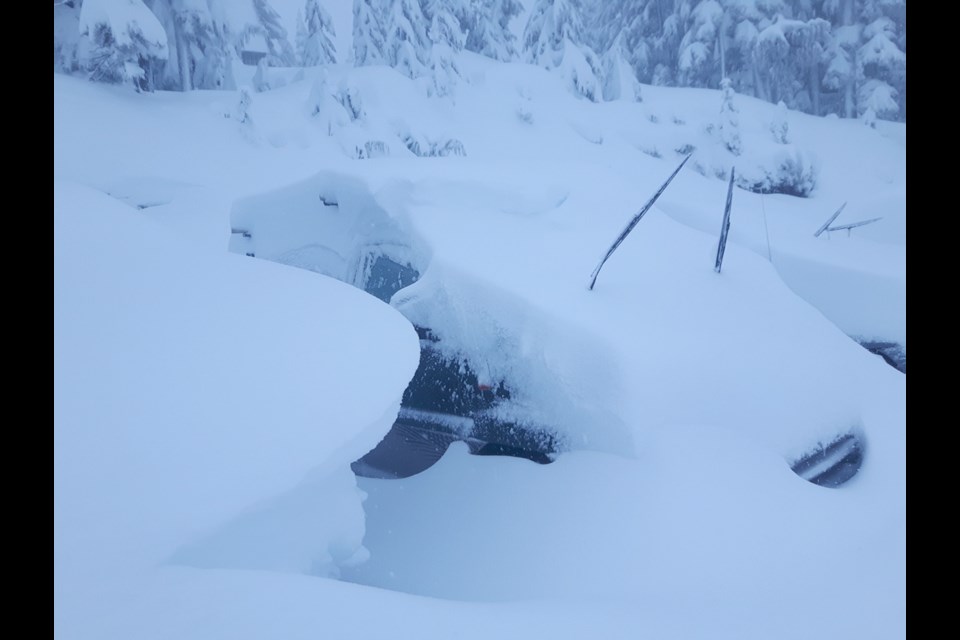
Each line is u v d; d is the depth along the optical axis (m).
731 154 19.92
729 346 5.81
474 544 4.76
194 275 4.96
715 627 3.23
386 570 4.68
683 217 11.55
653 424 5.00
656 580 3.98
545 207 8.39
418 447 6.48
